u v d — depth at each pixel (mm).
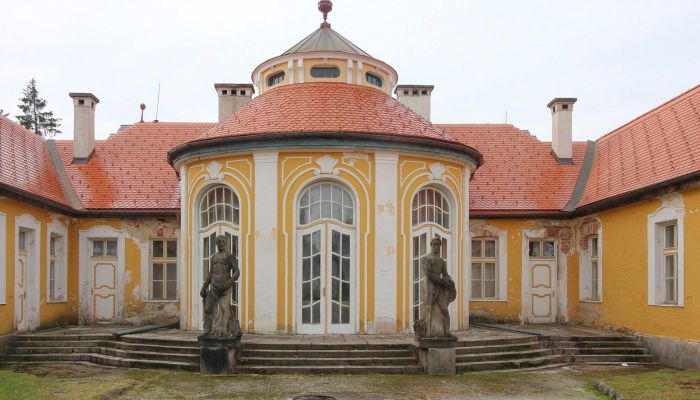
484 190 24297
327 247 17562
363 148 17578
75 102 25062
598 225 21375
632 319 18844
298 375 14156
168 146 25891
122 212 22844
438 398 12133
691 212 16062
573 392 12875
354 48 21484
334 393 12438
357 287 17422
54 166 24234
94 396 11852
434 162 18469
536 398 12281
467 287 19453
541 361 16000
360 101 19234
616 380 13617
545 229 23625
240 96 25484
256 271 17484
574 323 23078
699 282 15656
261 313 17359
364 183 17625
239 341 14766
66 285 22250
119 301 22922
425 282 14742
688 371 15172
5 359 16656
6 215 17688
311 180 17578
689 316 16047
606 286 20672
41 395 11945
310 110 18453
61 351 16984
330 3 22359
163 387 12992
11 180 19000
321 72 20703
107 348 16734
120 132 26766
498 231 23750
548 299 23656
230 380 13641
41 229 20297
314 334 17281
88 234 23000
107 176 24266
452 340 14469
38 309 19875
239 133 18000
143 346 16156
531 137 27094
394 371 14359
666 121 20328
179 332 18062
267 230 17500
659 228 17781
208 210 18812
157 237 23203
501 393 12656
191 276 18781
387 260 17500
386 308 17406
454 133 27172
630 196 18500
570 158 25547
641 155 20609
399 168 17891
